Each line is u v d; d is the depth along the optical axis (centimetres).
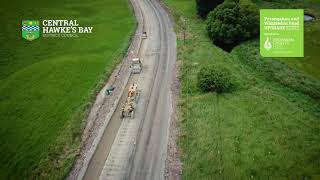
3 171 3616
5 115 4609
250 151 3522
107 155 3722
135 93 4756
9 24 8306
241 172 3238
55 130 4231
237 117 4131
